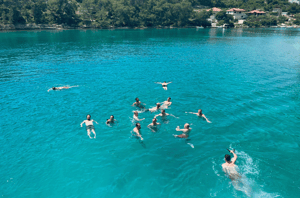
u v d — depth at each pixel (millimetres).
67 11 123750
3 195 9141
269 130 14430
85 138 13516
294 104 18734
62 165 11070
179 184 9742
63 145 12781
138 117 16156
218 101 19344
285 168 10672
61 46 56344
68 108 17719
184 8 146875
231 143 12914
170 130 14406
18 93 21203
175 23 147875
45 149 12391
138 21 137750
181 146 12664
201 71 30109
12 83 24375
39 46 56000
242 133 14055
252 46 56625
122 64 34688
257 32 110750
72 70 30547
